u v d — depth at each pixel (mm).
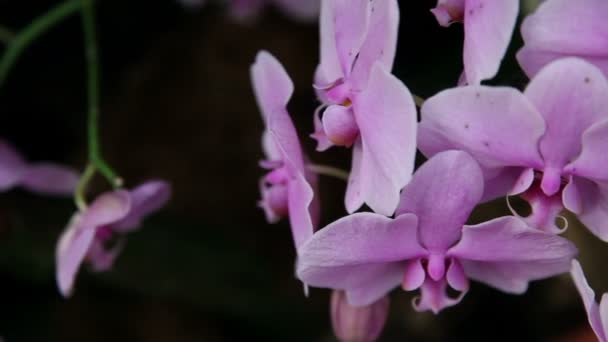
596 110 458
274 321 792
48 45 792
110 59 816
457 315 773
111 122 810
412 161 460
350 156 767
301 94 780
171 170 797
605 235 483
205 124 797
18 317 781
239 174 796
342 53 493
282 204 520
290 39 786
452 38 678
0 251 755
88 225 576
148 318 803
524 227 482
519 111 460
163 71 809
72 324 793
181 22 809
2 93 794
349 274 501
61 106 815
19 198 751
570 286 743
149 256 766
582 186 480
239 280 784
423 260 502
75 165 809
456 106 465
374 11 474
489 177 483
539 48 465
